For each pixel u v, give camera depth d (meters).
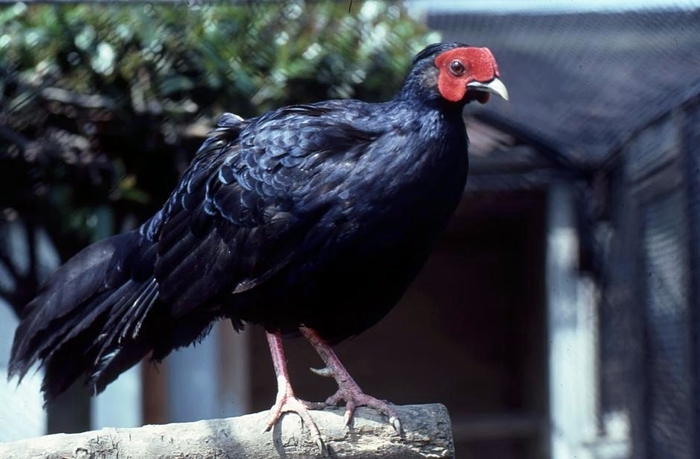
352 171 5.04
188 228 5.50
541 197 10.31
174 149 7.26
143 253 5.70
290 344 11.98
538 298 11.28
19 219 7.38
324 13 7.21
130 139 7.15
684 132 7.19
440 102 5.09
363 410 4.97
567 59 9.36
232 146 5.47
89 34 6.85
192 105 7.05
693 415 7.16
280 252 5.19
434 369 12.22
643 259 8.27
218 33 6.92
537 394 11.52
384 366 12.20
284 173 5.15
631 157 8.28
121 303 5.75
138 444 4.77
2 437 9.66
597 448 10.22
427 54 5.18
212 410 10.50
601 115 8.88
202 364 10.52
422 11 8.38
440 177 5.05
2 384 9.67
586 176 8.98
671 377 7.76
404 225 5.03
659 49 8.55
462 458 11.76
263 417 4.92
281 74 7.02
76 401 8.00
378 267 5.11
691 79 7.56
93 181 7.12
